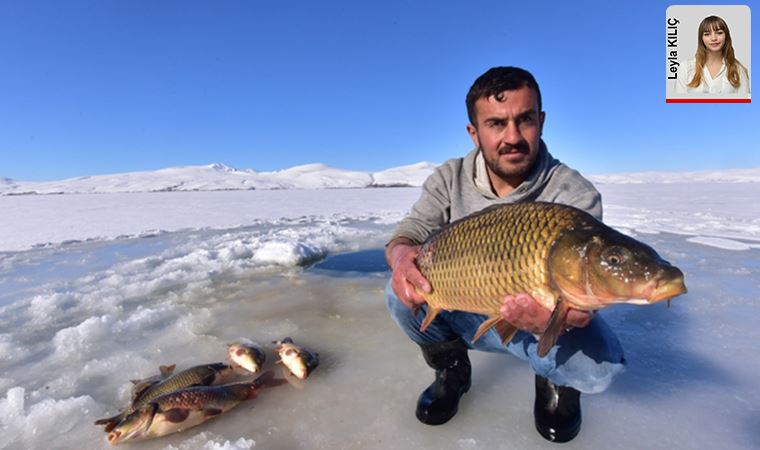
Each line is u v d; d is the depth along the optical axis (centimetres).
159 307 182
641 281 61
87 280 242
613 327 145
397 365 122
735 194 1074
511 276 73
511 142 94
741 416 92
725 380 108
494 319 78
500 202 103
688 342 131
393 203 1005
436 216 115
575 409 87
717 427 89
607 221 443
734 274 212
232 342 142
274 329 154
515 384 108
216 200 1212
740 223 421
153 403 91
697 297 175
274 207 877
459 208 111
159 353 135
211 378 109
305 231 410
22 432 95
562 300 69
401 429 91
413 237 111
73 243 391
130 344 143
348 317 165
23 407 104
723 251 274
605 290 64
